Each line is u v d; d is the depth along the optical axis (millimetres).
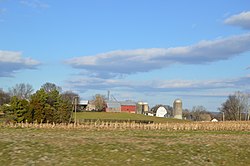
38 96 101625
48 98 105688
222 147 45375
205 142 49250
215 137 60344
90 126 84438
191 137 59469
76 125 85000
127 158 37219
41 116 98000
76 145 42438
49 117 99438
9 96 160375
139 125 87562
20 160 34719
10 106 96250
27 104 98000
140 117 151375
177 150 42406
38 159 35312
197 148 44062
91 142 45000
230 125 92375
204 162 37844
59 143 43562
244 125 92312
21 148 39688
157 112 197750
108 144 43594
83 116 142125
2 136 51688
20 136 52562
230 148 45000
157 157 38375
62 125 84625
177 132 75750
